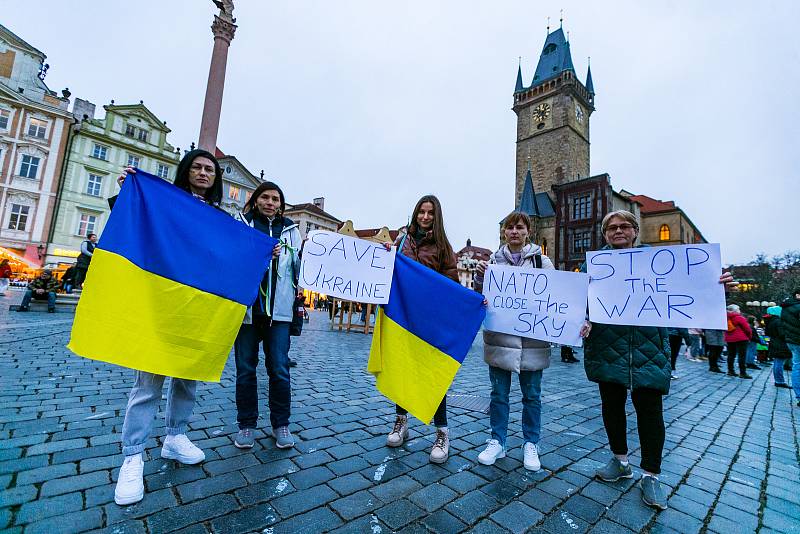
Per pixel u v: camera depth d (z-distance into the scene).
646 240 41.47
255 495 2.05
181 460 2.35
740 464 2.99
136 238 2.16
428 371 2.75
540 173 43.31
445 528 1.88
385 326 2.88
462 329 2.79
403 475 2.41
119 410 3.15
